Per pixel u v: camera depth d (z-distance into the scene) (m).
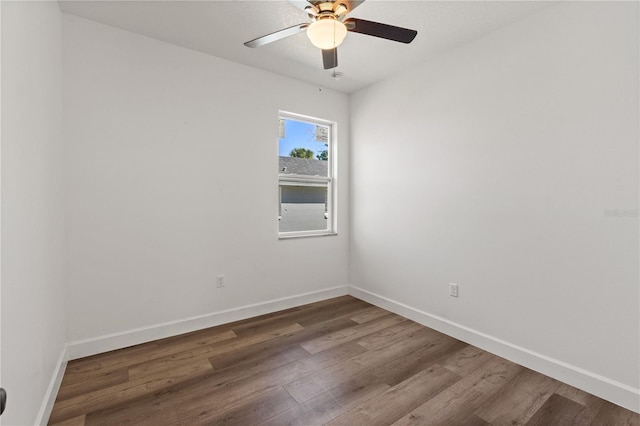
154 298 2.58
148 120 2.52
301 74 3.24
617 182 1.79
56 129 1.99
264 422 1.64
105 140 2.34
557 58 2.01
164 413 1.70
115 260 2.40
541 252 2.12
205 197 2.81
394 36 1.87
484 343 2.46
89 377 2.03
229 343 2.54
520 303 2.24
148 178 2.53
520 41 2.20
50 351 1.74
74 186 2.23
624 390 1.76
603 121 1.83
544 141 2.09
